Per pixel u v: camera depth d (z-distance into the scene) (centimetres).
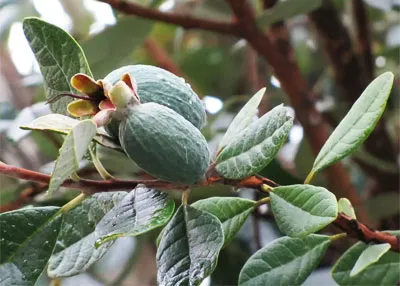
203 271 53
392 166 95
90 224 57
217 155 58
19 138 82
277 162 79
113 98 53
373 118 56
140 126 53
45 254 55
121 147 55
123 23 83
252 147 56
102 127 55
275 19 85
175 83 56
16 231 55
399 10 105
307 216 55
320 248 61
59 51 57
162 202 55
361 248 62
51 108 57
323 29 94
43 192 78
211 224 55
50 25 56
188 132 54
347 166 108
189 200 83
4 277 54
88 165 77
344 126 57
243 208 60
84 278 91
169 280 54
